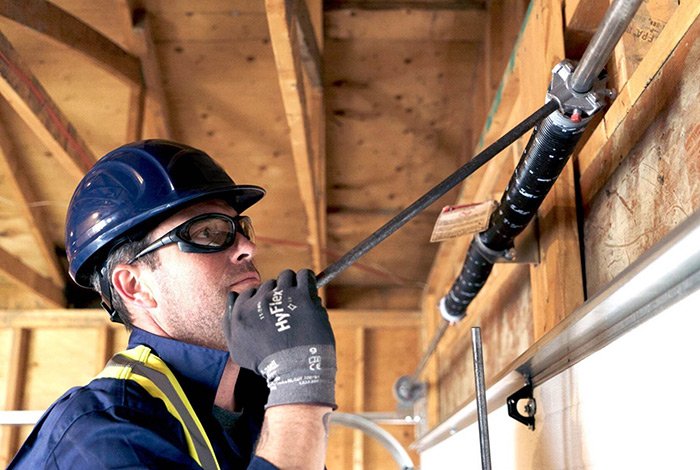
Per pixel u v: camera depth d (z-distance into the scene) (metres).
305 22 3.14
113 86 3.76
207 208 1.24
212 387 1.14
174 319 1.19
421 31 3.54
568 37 1.63
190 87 3.82
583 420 1.11
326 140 4.02
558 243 1.58
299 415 0.94
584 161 1.62
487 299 2.90
